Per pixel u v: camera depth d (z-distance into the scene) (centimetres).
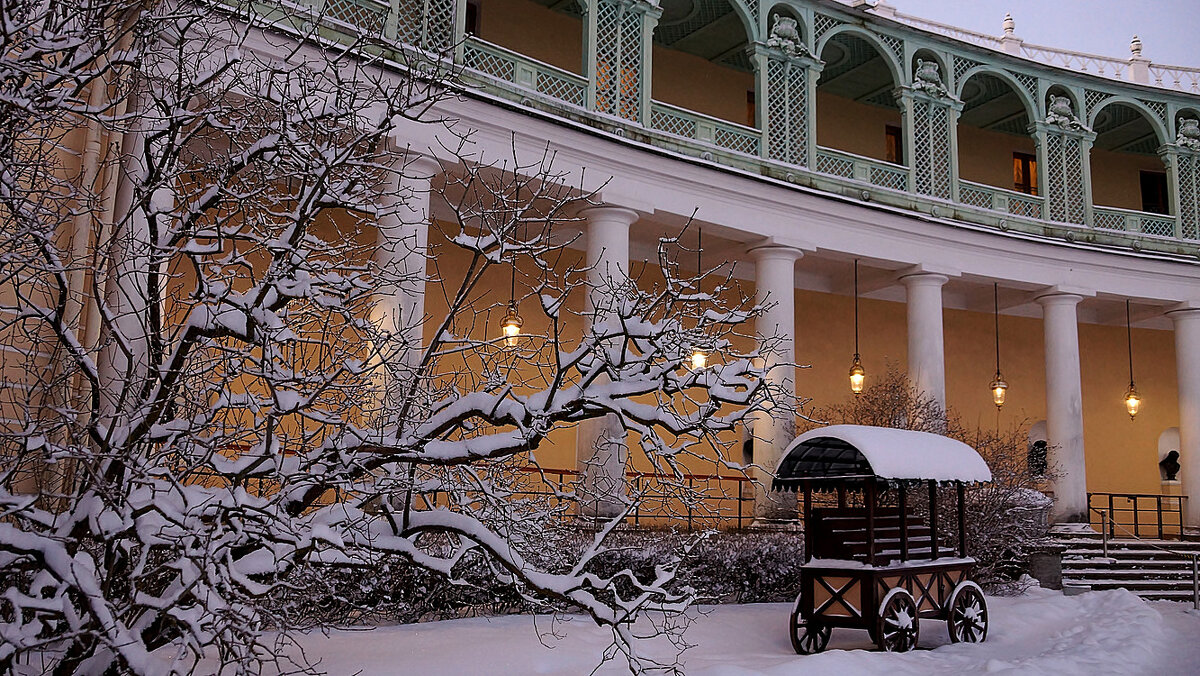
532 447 777
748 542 1650
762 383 805
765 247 2102
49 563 616
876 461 1226
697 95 2606
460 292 808
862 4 2303
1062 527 2383
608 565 1412
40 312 706
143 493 713
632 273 2369
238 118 843
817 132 2797
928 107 2419
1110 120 2941
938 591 1346
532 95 1814
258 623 677
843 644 1330
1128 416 3091
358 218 838
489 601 1313
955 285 2661
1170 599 2002
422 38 1683
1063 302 2502
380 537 776
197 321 716
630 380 807
